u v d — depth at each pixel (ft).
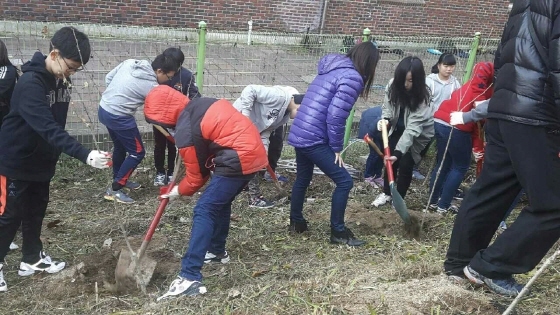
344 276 11.71
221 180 10.98
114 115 15.66
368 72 13.25
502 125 9.94
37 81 10.39
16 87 10.49
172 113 11.03
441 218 16.67
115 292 11.52
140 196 17.80
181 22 41.34
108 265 12.77
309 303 10.23
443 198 17.01
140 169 19.77
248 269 12.70
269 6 43.24
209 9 41.73
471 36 50.72
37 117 10.23
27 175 11.10
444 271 11.56
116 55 22.84
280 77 22.97
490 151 10.51
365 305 10.10
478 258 10.49
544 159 9.57
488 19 50.67
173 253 13.64
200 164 10.91
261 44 23.88
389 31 47.80
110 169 19.22
